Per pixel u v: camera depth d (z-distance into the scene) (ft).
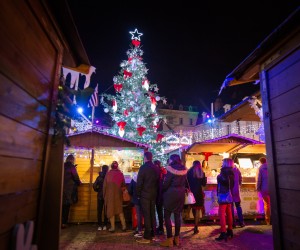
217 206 26.84
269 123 12.23
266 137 12.48
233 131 62.03
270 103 12.41
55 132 11.18
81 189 26.94
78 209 26.48
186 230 23.59
